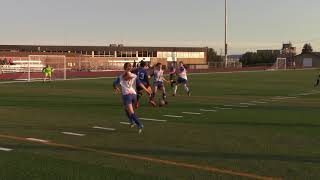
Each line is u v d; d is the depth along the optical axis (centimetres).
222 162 892
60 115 1645
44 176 795
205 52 13162
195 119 1535
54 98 2405
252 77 5469
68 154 968
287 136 1189
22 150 1007
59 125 1388
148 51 12088
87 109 1855
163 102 1994
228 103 2128
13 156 948
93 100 2283
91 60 9306
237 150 1007
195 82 4256
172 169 838
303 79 4906
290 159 917
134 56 11925
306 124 1414
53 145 1065
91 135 1205
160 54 12250
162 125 1392
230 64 10188
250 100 2294
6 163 886
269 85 3738
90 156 948
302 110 1825
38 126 1364
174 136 1189
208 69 8556
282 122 1460
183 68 2598
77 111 1780
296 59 14038
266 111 1786
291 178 776
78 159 920
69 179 777
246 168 844
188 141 1117
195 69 8525
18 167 855
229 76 5819
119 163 886
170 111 1778
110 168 848
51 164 880
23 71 6200
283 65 10525
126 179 776
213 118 1562
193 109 1853
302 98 2434
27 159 920
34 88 3319
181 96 2559
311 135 1204
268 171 822
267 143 1090
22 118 1554
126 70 1273
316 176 789
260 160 908
